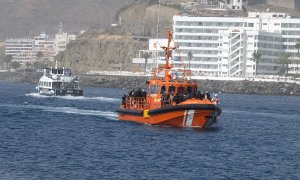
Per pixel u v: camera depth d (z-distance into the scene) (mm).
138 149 99375
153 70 129875
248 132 129375
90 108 174750
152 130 120000
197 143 107625
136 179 79938
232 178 82188
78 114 153500
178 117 122562
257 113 190625
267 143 114500
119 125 127500
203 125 124375
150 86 128000
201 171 85500
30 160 88562
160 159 92250
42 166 85188
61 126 126125
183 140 109750
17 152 93875
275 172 86812
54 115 149125
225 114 176000
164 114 123500
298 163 94312
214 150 101750
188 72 130000
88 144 102938
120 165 87250
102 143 104250
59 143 103188
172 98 124250
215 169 87000
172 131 119188
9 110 160875
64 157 91375
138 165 87625
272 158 97625
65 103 194125
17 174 80500
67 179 78875
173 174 83125
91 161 89250
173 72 128250
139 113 129750
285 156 100250
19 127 123062
